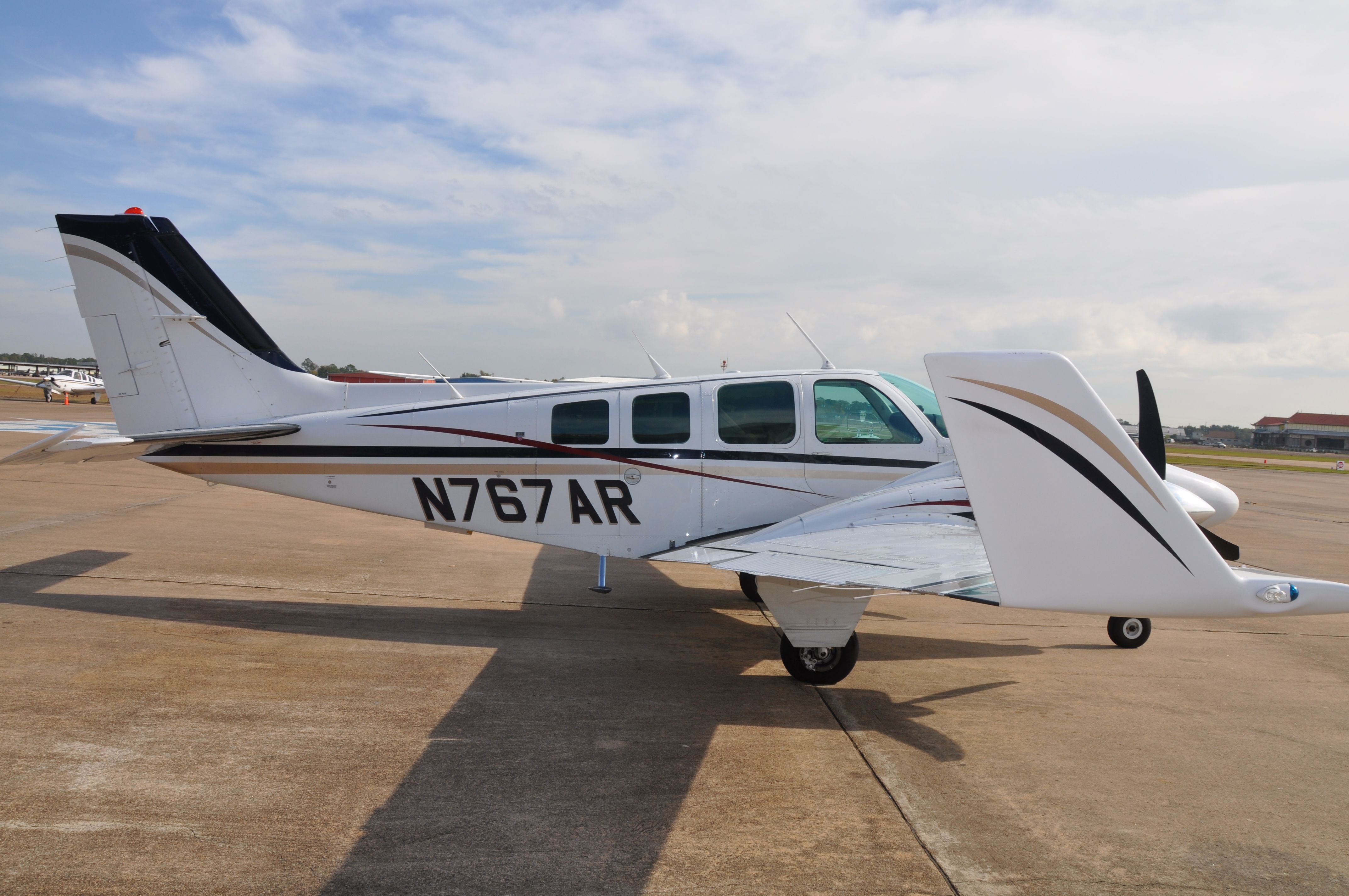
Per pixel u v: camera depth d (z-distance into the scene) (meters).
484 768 3.20
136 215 5.89
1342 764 3.56
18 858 2.44
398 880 2.42
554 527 5.54
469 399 5.71
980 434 2.97
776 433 5.46
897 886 2.49
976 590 3.33
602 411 5.48
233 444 5.80
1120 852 2.75
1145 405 5.21
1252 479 25.27
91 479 12.24
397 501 5.69
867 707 4.12
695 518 5.46
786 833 2.79
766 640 5.36
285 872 2.43
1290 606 2.95
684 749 3.48
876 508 4.89
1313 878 2.62
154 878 2.37
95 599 5.52
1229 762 3.55
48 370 59.31
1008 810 3.03
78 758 3.12
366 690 4.03
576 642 5.09
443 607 5.84
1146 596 2.97
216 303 6.02
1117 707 4.24
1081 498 2.95
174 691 3.88
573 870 2.51
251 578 6.40
